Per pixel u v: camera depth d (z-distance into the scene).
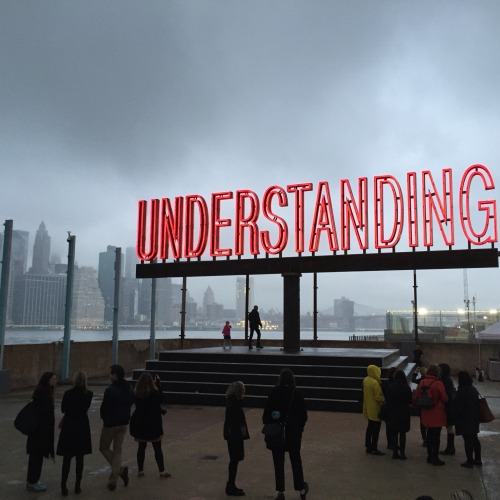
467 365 23.09
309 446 9.77
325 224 17.72
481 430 11.53
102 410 7.12
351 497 6.73
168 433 10.93
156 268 19.41
